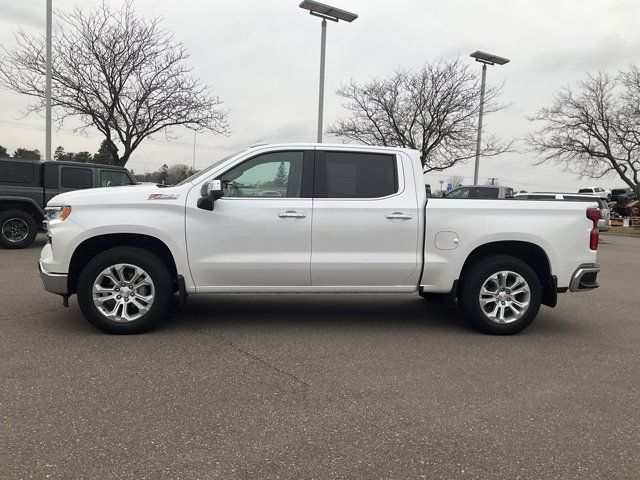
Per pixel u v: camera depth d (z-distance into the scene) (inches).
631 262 524.7
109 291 201.5
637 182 1286.9
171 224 201.3
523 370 175.5
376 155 218.1
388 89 897.5
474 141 904.9
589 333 227.1
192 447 118.6
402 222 212.1
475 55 850.1
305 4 679.1
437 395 151.9
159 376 160.9
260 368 170.9
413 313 256.1
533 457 118.1
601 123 1290.6
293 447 119.9
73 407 137.3
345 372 169.2
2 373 159.9
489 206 215.2
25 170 444.8
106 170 475.8
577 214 217.3
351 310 259.3
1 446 116.7
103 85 678.5
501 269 215.8
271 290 212.4
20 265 363.6
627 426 134.7
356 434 126.9
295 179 212.7
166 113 708.0
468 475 110.3
